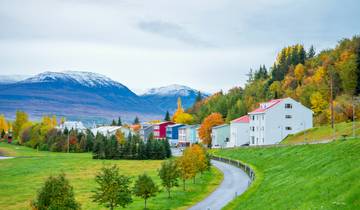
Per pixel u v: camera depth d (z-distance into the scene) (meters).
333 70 170.12
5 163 120.12
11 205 59.12
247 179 76.44
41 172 97.31
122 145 139.50
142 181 55.94
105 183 50.06
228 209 50.00
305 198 39.56
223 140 151.00
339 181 39.47
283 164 71.31
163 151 138.88
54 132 192.38
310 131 110.50
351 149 54.69
